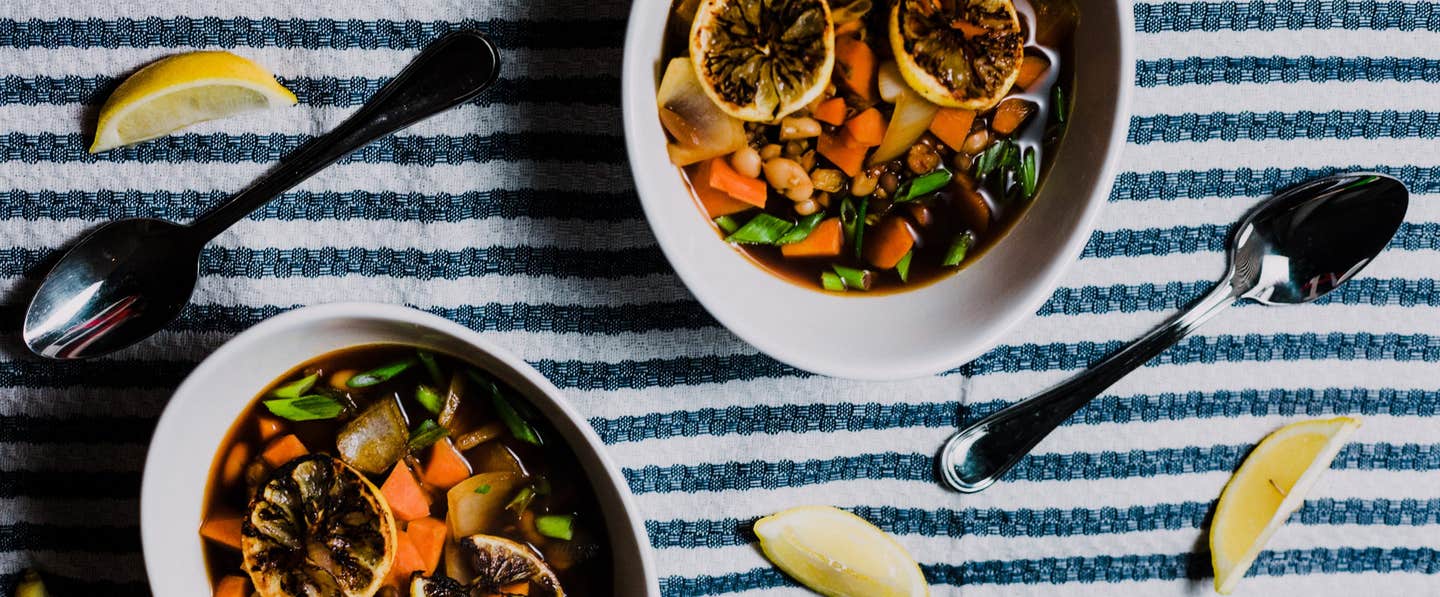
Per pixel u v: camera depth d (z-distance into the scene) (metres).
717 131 0.66
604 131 0.70
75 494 0.71
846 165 0.67
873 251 0.68
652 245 0.70
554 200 0.70
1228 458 0.73
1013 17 0.65
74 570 0.71
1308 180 0.71
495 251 0.70
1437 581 0.74
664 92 0.65
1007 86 0.66
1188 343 0.73
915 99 0.66
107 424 0.70
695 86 0.65
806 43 0.65
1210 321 0.73
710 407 0.71
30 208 0.69
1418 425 0.73
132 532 0.71
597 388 0.71
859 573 0.72
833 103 0.66
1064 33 0.66
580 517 0.68
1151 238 0.71
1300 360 0.73
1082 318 0.72
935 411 0.72
